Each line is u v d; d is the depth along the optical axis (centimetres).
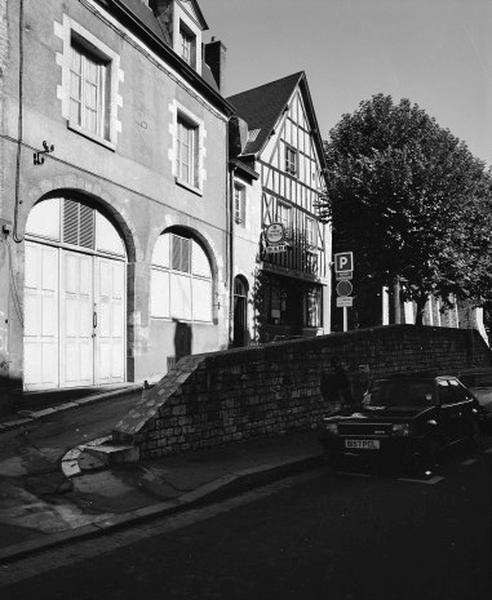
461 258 1836
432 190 1775
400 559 470
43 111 1094
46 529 552
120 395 1180
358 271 2092
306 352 1170
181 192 1552
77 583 439
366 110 2219
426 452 798
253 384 1018
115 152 1298
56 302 1150
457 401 974
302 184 2333
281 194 2180
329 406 1212
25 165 1045
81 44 1237
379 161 1859
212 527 577
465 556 473
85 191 1199
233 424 965
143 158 1398
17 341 1012
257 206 2022
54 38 1128
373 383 970
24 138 1045
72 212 1202
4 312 986
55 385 1136
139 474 738
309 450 929
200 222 1641
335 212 1961
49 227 1139
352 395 1232
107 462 751
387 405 906
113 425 924
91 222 1255
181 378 878
